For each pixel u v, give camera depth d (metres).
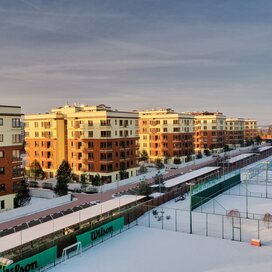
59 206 58.59
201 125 151.38
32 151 93.19
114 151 81.44
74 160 84.88
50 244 31.64
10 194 55.81
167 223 43.41
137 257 32.34
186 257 32.19
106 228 38.50
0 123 54.69
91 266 30.39
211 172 81.81
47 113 92.88
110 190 72.31
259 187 68.88
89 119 81.81
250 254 32.66
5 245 31.67
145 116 121.31
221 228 41.06
